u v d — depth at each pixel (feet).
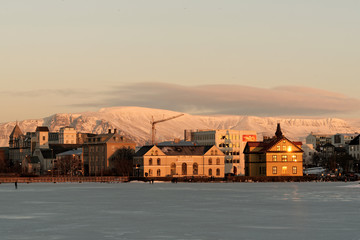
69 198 569.23
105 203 499.92
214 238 291.38
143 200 535.19
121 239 288.71
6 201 530.68
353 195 590.14
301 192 654.94
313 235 298.76
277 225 337.31
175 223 348.38
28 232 312.50
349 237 291.79
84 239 289.12
